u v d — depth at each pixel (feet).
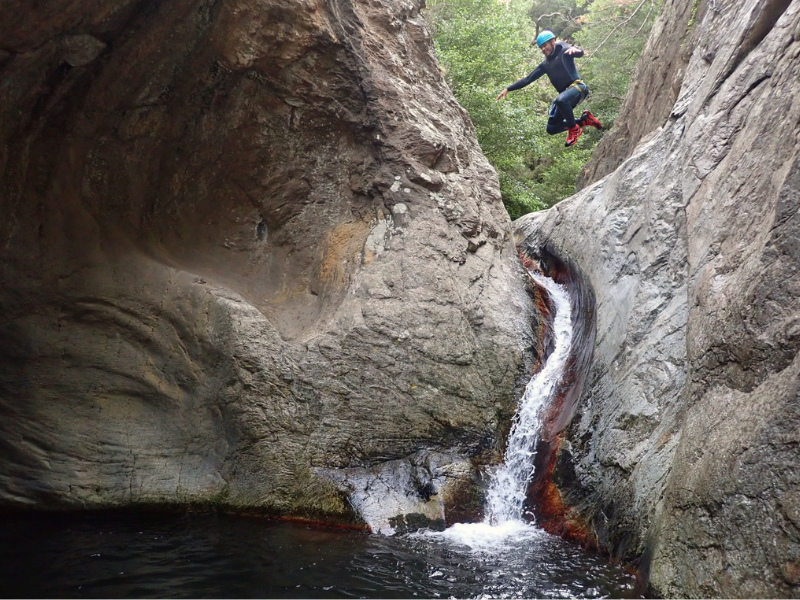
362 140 26.30
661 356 18.92
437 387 22.70
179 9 20.34
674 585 14.23
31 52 18.65
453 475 21.44
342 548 18.37
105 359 21.79
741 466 13.00
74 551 17.54
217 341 21.54
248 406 21.07
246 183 25.75
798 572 11.40
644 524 16.57
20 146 20.34
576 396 22.90
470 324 24.43
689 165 22.02
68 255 21.62
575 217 31.22
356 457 21.52
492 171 30.50
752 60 20.80
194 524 19.99
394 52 28.27
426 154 26.43
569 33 90.48
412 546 18.70
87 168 21.95
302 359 21.94
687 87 26.30
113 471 21.30
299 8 22.53
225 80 23.26
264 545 18.35
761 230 15.70
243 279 25.14
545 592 15.66
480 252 26.86
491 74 54.39
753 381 13.94
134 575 16.02
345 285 24.36
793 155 15.34
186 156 24.18
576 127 29.76
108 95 21.11
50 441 21.24
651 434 17.95
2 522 19.88
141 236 23.35
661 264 21.34
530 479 21.94
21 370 21.17
